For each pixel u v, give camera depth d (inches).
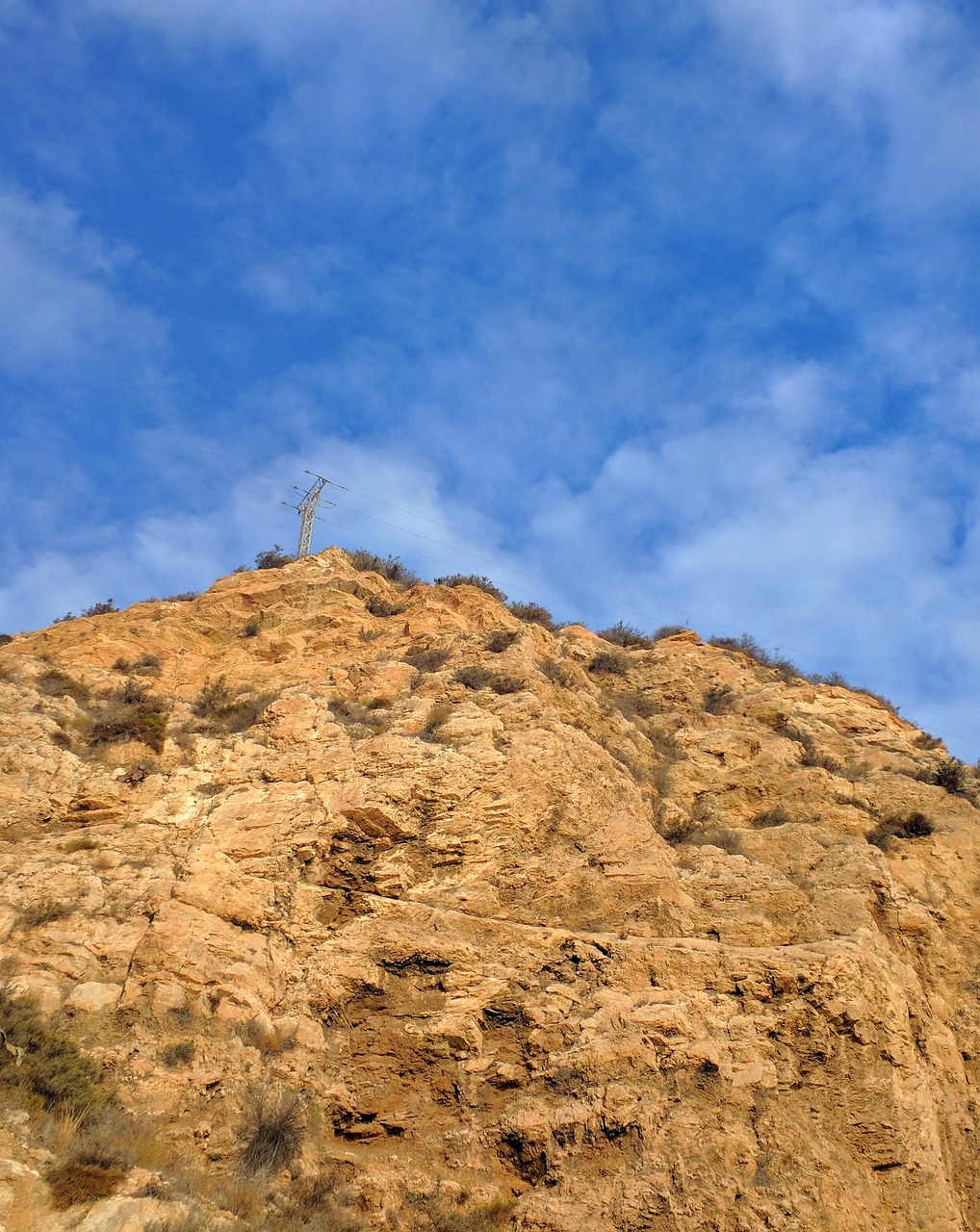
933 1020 878.4
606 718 1138.7
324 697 1034.7
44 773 898.7
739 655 1563.7
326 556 1446.9
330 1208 631.8
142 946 732.7
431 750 912.3
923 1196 717.9
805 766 1182.9
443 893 825.5
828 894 918.4
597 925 833.5
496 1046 741.9
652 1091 694.5
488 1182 669.3
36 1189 542.6
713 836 1001.5
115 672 1135.6
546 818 896.3
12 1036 631.8
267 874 811.4
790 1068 751.1
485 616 1320.1
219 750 958.4
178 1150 623.2
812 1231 637.9
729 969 797.2
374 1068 725.9
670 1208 632.4
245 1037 706.8
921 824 1075.3
